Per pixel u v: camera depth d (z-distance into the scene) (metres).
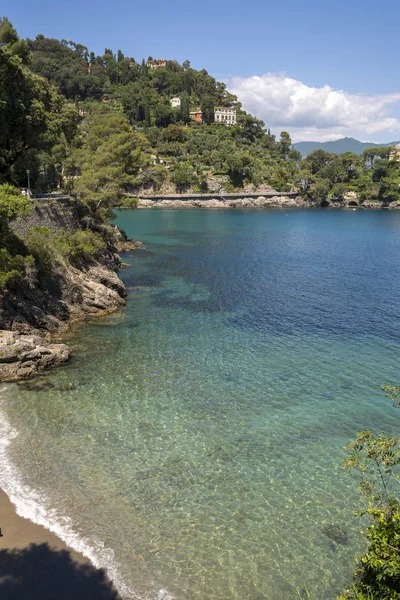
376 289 61.94
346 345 40.47
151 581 16.11
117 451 23.66
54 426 25.70
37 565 16.44
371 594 11.87
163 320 46.06
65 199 60.50
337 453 24.34
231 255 87.00
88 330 42.09
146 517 19.16
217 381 32.62
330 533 18.73
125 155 75.62
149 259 79.19
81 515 19.05
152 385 31.48
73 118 67.56
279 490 21.23
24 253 41.88
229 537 18.31
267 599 15.69
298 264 79.88
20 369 31.64
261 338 41.88
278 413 28.39
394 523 12.51
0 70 51.38
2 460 22.33
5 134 53.88
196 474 22.14
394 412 28.83
